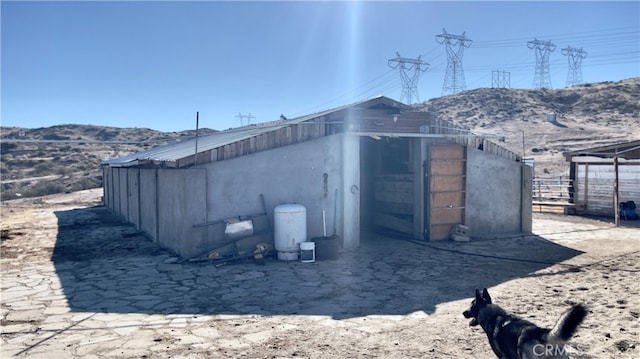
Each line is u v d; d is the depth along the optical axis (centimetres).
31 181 4478
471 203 1480
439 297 822
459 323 683
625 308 721
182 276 973
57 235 1566
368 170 1669
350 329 663
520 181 1568
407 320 700
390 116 1332
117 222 1920
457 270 1027
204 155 1103
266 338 630
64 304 787
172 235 1230
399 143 1563
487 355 565
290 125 1201
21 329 666
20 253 1258
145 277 968
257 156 1164
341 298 819
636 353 552
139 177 1669
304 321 699
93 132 8844
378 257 1168
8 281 945
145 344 608
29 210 2509
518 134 6469
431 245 1331
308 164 1223
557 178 3253
